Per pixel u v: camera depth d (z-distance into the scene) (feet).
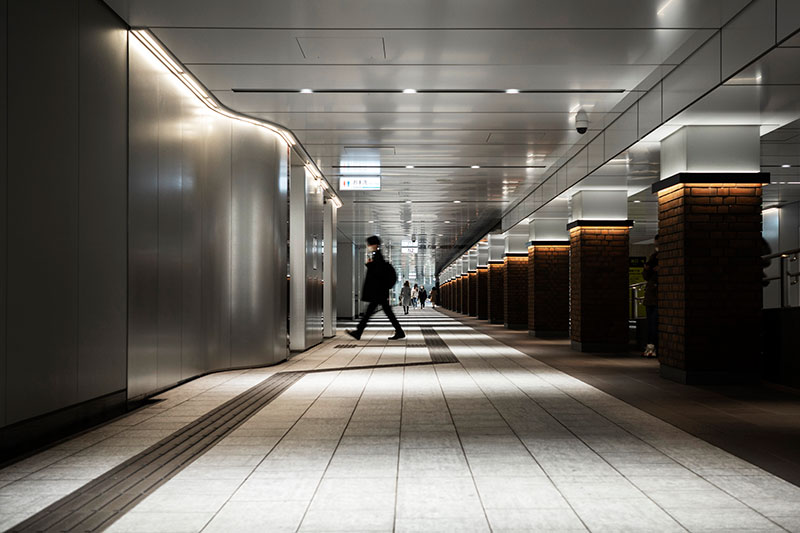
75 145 20.81
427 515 12.66
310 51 27.71
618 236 50.29
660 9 23.43
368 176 57.62
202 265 35.01
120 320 24.30
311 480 15.12
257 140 39.19
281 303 40.75
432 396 27.48
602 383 31.68
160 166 28.78
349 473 15.70
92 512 12.88
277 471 15.90
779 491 14.24
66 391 20.15
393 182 61.11
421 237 123.44
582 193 50.67
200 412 23.99
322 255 60.34
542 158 50.42
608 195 50.67
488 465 16.42
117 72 24.08
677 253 32.65
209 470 16.02
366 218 92.17
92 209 22.00
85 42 21.54
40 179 18.67
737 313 31.81
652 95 32.32
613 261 50.24
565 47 27.32
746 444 18.78
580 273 50.14
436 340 62.28
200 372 34.50
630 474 15.61
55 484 14.85
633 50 27.68
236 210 38.17
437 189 65.10
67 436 19.94
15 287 17.42
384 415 23.20
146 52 27.12
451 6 23.21
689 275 31.83
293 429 20.86
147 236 27.14
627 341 49.67
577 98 34.60
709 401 26.43
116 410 23.72
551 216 67.72
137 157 26.05
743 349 31.76
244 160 38.63
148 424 21.81
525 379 33.14
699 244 31.83
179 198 31.37
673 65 29.48
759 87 25.39
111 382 23.40
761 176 31.55
